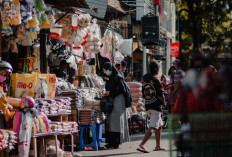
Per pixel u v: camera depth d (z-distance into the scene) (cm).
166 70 3781
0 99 815
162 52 3406
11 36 1045
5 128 843
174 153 512
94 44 1437
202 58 515
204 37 4150
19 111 829
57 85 1193
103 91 1395
